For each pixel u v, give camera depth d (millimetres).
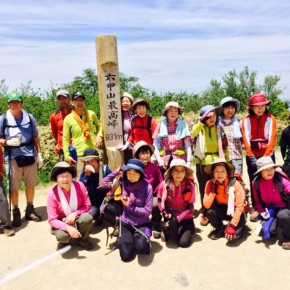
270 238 4328
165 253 4047
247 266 3680
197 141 5027
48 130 8523
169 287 3350
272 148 4695
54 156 7770
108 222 4254
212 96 31219
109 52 5008
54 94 14961
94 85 27328
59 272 3689
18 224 4988
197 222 4980
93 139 5234
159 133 4863
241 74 31656
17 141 4762
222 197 4289
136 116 5098
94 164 4641
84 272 3676
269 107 20438
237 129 4926
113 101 5172
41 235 4680
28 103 14203
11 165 4945
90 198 4750
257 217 4344
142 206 4074
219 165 4141
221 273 3562
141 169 3945
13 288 3414
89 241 4285
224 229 4441
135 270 3682
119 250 3922
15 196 5016
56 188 4160
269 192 4152
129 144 5141
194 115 13141
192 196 4254
